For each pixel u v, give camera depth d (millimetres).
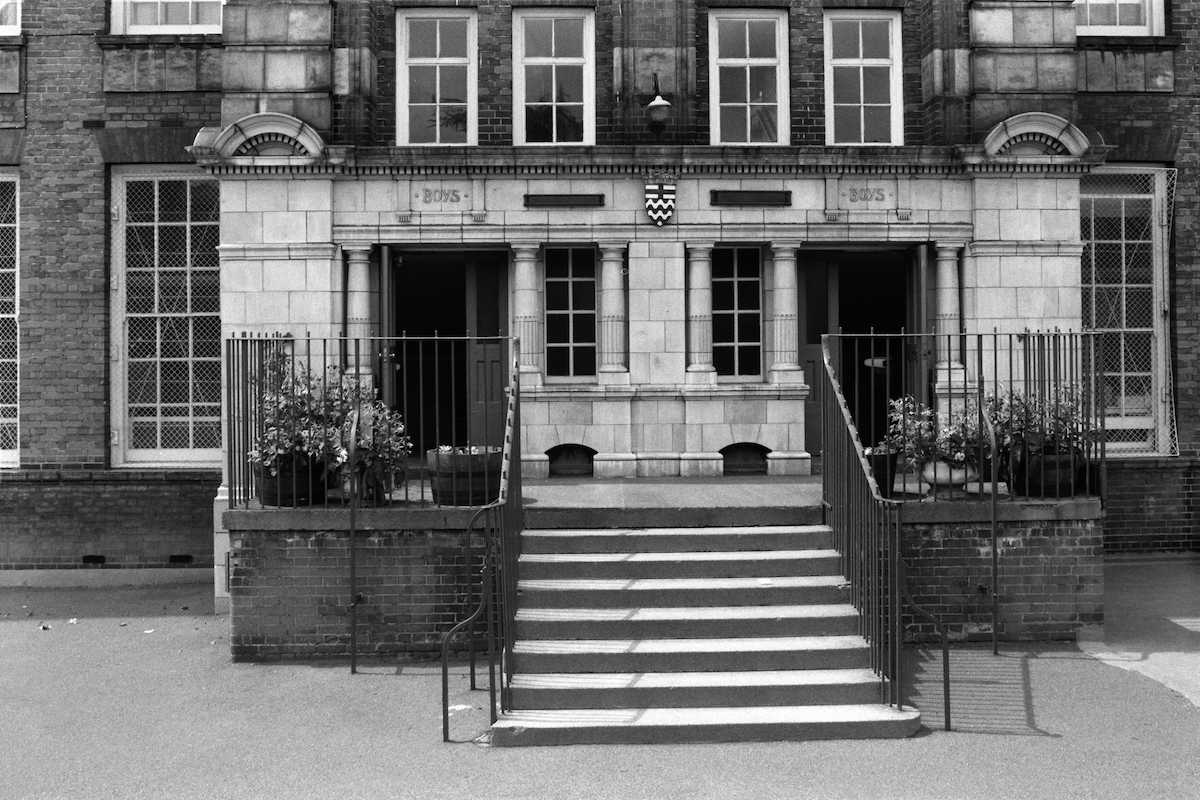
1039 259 11977
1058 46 12148
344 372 10109
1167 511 13430
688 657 7812
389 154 11648
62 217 13305
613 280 12031
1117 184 13695
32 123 13320
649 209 11875
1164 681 8320
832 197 12000
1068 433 9734
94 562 13109
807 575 8820
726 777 6484
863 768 6613
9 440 13516
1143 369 13680
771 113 12812
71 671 9023
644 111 12297
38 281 13297
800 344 12859
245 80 11773
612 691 7469
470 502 9117
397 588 9156
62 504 13109
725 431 12031
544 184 11906
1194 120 13625
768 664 7836
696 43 12672
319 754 6965
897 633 7312
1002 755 6824
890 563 7836
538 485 11016
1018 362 11953
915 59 12859
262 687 8430
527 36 12695
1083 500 9414
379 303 11938
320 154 11539
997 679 8375
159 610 11586
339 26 11992
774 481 11375
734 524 9375
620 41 12398
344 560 9148
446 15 12633
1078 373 11852
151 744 7199
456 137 12625
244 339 9586
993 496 9141
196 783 6512
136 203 13539
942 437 9820
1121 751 6883
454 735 7277
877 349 15109
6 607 11789
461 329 14203
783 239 11992
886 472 9703
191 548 13109
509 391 9203
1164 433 13609
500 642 8500
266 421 9477
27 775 6680
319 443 9305
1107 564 13094
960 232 12000
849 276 15195
